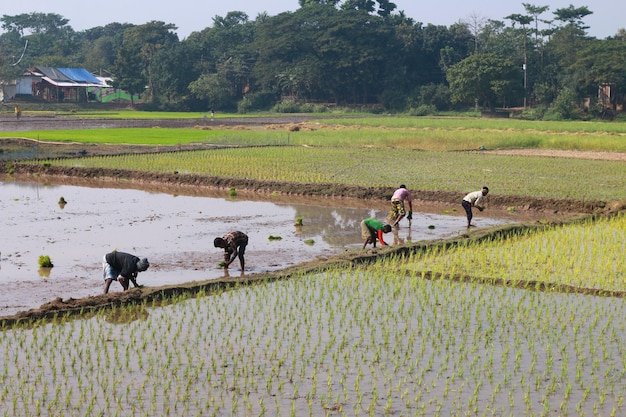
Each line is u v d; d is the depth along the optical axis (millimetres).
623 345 16500
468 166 50375
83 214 34281
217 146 63969
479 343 16641
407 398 13820
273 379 14641
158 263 24625
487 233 28609
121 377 14648
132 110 154500
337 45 156500
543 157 56438
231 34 180125
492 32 174125
